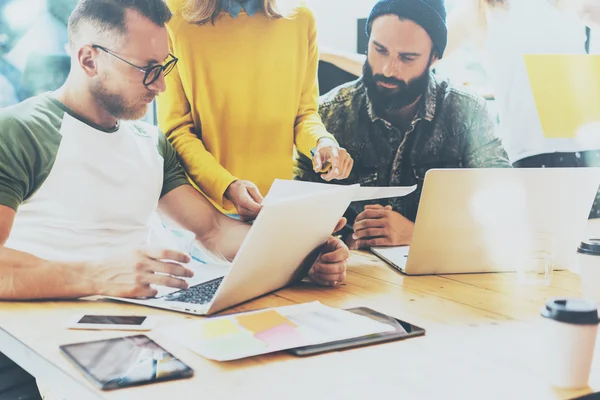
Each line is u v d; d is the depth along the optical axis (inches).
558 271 67.6
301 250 55.9
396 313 51.0
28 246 76.2
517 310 52.2
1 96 109.2
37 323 47.2
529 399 33.9
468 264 65.5
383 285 60.8
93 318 47.8
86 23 76.6
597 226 101.6
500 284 61.4
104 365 37.2
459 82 101.7
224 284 48.3
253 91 92.6
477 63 101.8
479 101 102.4
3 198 70.1
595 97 105.5
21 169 73.1
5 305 52.1
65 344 41.2
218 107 92.0
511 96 103.4
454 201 61.4
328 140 90.0
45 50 110.7
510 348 42.4
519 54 102.9
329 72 98.2
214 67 90.9
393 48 98.2
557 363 35.6
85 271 54.8
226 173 86.3
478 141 103.2
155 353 39.3
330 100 98.6
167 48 82.4
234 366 38.2
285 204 47.2
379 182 101.0
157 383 35.4
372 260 73.2
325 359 39.6
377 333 44.1
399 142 100.6
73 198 77.9
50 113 77.0
